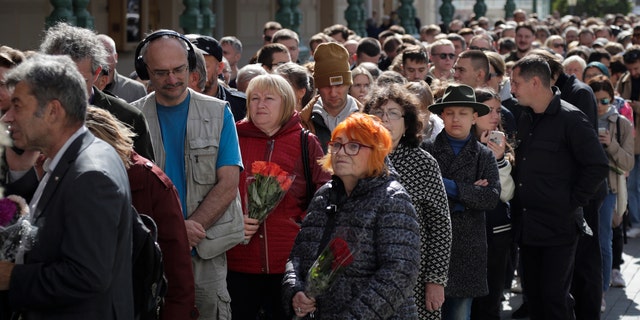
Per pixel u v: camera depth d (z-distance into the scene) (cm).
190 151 900
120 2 3356
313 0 4588
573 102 1334
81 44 825
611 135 1516
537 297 1198
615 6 8794
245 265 976
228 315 927
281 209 978
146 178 768
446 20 4900
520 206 1175
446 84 1235
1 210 638
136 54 934
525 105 1173
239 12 3888
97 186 629
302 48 3111
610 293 1570
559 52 2606
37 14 2770
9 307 670
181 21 2662
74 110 645
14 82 639
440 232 924
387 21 4541
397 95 916
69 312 641
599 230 1443
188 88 928
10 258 644
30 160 706
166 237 771
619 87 1989
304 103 1268
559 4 8712
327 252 717
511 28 3100
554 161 1159
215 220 894
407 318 745
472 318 1164
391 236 729
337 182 767
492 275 1150
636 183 1969
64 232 630
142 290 700
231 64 1747
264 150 992
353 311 711
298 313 742
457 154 1040
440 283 923
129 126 832
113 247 634
